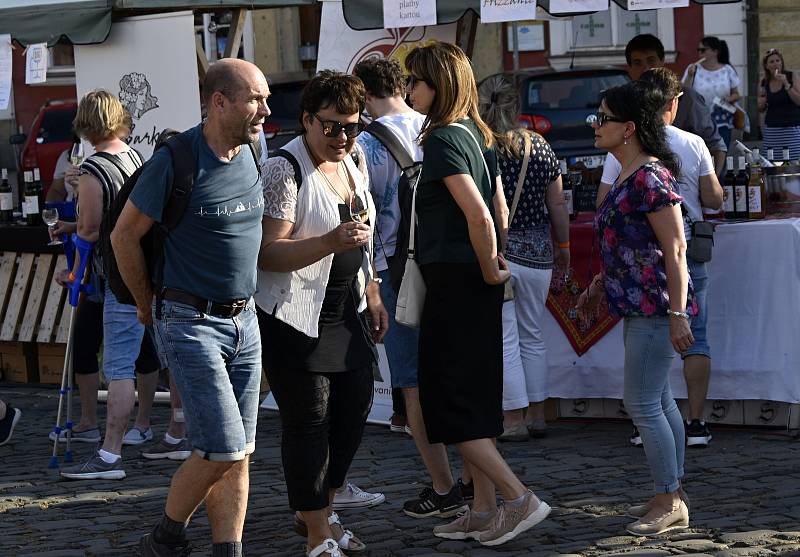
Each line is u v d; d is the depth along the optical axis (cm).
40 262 1166
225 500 564
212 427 542
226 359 554
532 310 876
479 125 628
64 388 871
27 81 1091
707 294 876
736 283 872
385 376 970
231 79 529
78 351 932
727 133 1694
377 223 734
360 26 1048
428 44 625
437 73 615
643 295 632
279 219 580
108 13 1063
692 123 1014
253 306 567
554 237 880
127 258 540
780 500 706
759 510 687
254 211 547
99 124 827
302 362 586
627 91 637
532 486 761
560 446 869
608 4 961
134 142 1093
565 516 689
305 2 1110
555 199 862
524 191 841
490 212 620
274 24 2378
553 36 2417
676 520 648
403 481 788
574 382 927
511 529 616
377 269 734
